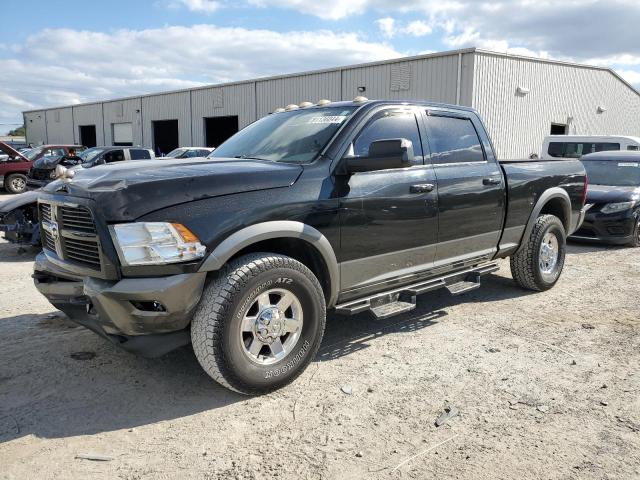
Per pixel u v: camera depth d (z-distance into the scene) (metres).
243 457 2.97
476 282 5.18
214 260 3.34
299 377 3.97
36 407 3.50
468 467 2.89
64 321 5.15
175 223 3.26
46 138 56.25
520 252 6.09
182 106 36.94
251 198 3.55
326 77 26.80
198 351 3.41
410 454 3.01
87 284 3.39
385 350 4.52
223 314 3.36
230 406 3.54
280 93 29.48
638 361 4.33
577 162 6.77
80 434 3.19
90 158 16.55
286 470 2.85
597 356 4.43
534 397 3.69
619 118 30.50
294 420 3.37
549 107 25.55
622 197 9.36
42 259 4.05
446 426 3.31
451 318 5.39
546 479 2.79
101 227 3.28
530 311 5.64
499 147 23.41
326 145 4.08
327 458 2.96
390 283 4.49
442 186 4.75
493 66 22.20
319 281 4.08
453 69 21.83
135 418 3.38
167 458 2.96
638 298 6.17
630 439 3.17
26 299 5.94
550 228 6.20
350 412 3.47
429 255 4.77
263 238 3.53
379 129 4.41
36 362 4.19
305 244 3.88
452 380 3.95
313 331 3.84
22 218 8.26
